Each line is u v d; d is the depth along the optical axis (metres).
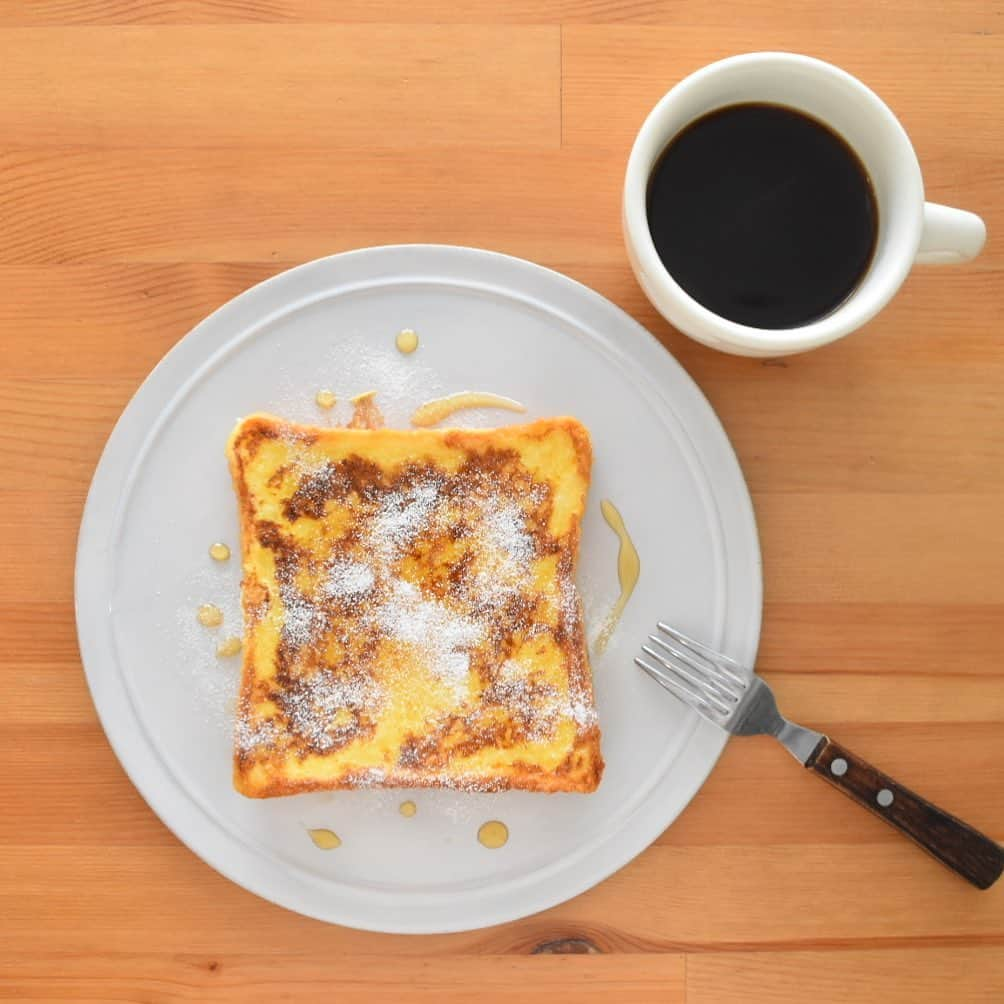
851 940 0.49
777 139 0.45
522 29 0.48
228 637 0.48
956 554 0.49
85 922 0.49
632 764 0.48
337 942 0.49
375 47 0.48
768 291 0.45
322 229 0.48
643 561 0.48
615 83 0.49
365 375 0.48
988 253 0.49
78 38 0.48
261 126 0.48
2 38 0.48
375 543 0.47
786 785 0.49
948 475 0.49
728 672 0.48
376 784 0.46
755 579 0.48
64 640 0.49
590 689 0.47
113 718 0.48
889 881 0.49
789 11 0.49
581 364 0.48
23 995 0.49
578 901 0.49
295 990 0.49
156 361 0.49
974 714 0.49
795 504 0.49
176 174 0.48
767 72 0.43
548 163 0.49
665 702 0.48
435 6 0.48
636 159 0.43
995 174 0.49
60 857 0.49
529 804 0.48
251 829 0.48
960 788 0.49
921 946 0.49
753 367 0.49
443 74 0.48
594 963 0.49
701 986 0.49
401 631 0.47
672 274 0.45
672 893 0.49
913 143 0.49
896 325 0.49
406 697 0.47
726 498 0.48
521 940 0.49
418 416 0.48
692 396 0.48
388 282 0.48
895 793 0.48
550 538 0.47
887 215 0.44
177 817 0.48
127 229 0.48
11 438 0.48
